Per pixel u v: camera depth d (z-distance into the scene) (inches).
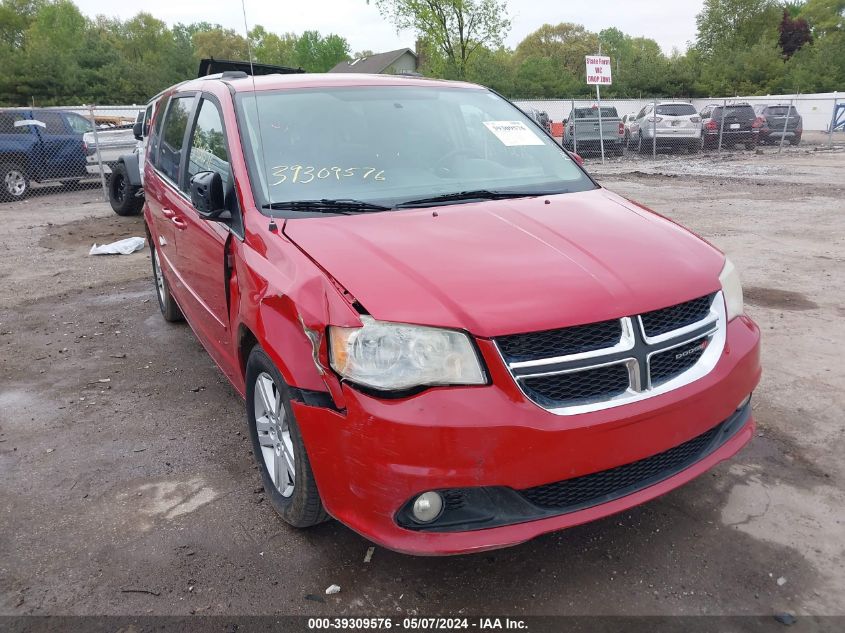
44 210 513.7
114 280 300.8
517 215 123.5
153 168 211.8
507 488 92.0
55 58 1492.4
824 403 161.6
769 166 717.3
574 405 94.1
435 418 89.2
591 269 103.3
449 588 105.0
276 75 169.6
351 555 112.9
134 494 132.7
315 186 131.2
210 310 153.3
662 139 880.9
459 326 91.8
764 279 269.1
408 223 118.4
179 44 1798.7
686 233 125.0
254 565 111.0
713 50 2050.9
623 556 111.0
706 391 102.8
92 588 106.8
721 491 127.9
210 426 160.6
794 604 100.1
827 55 1615.4
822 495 125.8
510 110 171.5
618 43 3346.5
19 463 145.6
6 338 226.8
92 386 185.6
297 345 101.9
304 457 105.8
